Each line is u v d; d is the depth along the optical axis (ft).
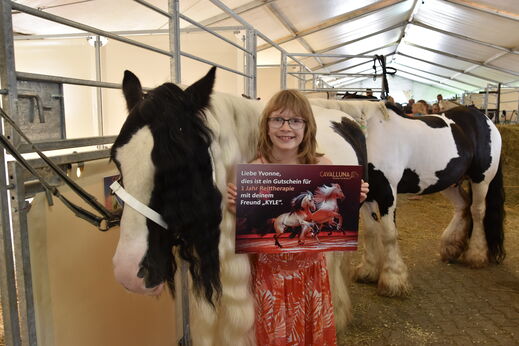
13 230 3.28
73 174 4.04
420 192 9.10
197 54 16.20
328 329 4.28
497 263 10.69
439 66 56.44
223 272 3.90
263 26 24.11
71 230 3.97
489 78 53.72
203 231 3.45
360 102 7.97
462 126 9.68
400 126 8.21
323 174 3.75
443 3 28.55
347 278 6.92
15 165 3.20
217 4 8.59
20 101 3.35
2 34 3.07
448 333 7.25
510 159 18.49
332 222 3.84
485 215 10.47
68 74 16.08
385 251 8.55
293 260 4.03
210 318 4.05
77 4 14.49
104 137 4.54
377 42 43.32
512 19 26.35
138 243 3.17
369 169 7.97
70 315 3.98
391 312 7.99
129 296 5.01
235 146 3.91
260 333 4.07
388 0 26.94
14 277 3.34
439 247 12.10
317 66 43.93
